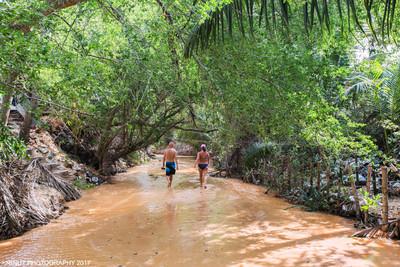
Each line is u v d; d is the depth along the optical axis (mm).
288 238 5695
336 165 8344
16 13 3088
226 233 6000
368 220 6273
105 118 9500
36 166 8398
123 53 5508
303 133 6871
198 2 4227
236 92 5629
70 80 4184
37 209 6762
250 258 4770
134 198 9492
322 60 5934
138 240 5613
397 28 5027
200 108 8703
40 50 3400
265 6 3361
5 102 5598
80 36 4684
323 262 4590
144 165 19781
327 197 7789
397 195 7773
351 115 8484
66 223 6703
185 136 24250
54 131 13047
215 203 8711
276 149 10633
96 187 11453
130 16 5977
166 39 5340
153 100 7617
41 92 4605
